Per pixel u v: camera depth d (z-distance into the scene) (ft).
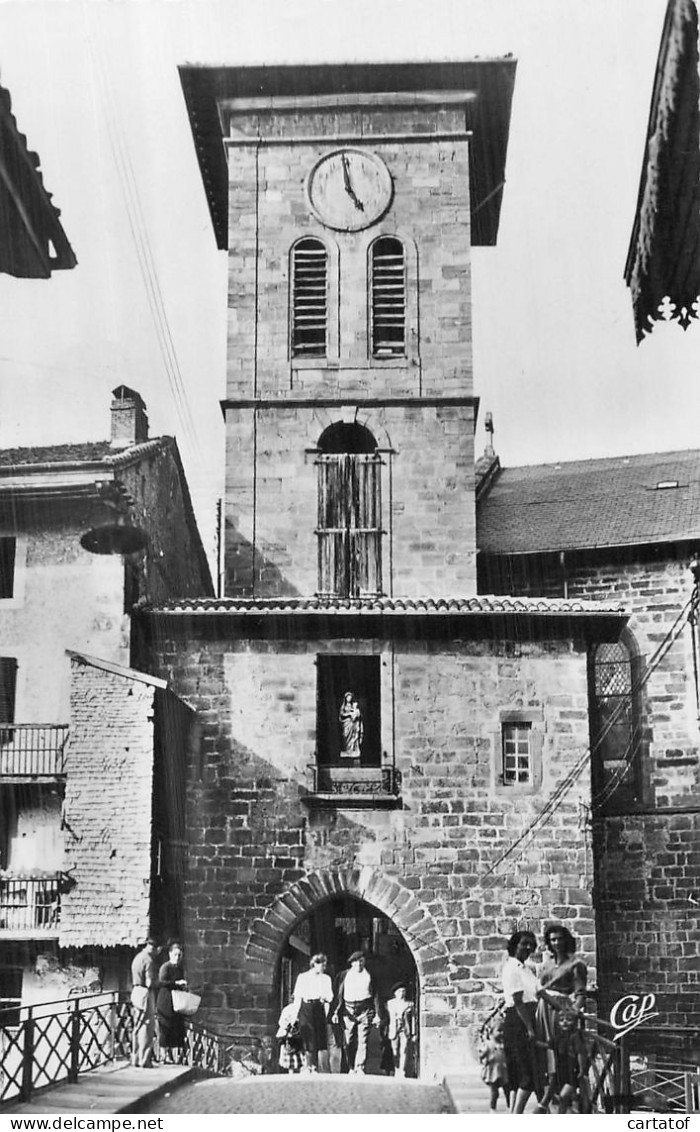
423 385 94.32
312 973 68.28
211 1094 55.72
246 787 79.30
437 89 98.37
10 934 73.31
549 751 79.30
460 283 95.86
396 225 97.04
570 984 49.96
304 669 80.89
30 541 82.33
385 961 84.33
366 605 80.59
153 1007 60.80
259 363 94.79
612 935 88.17
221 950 77.15
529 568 96.63
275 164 98.07
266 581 91.25
